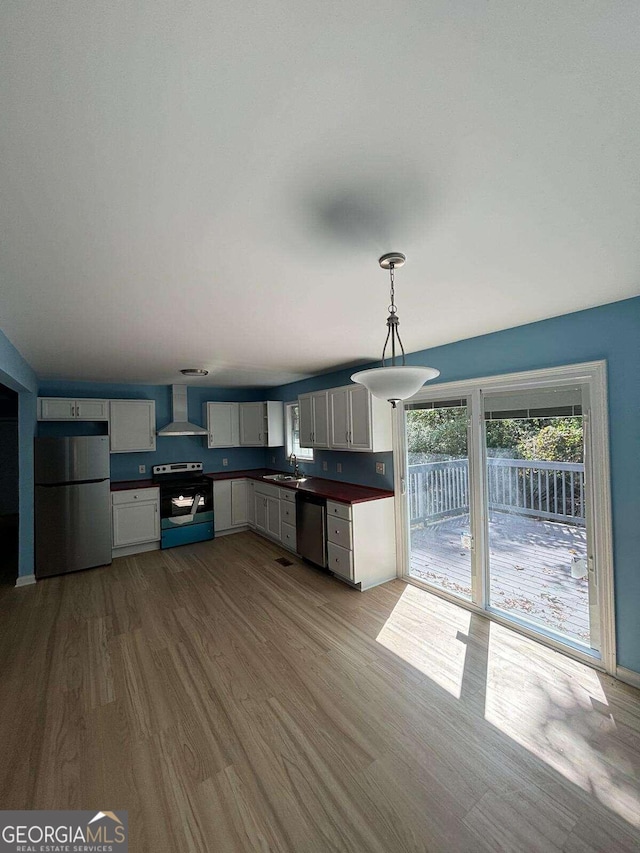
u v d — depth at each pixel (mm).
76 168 999
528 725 1875
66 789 1557
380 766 1650
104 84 761
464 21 659
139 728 1883
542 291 2018
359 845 1335
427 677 2250
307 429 4680
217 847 1335
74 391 4953
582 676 2238
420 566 3611
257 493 5352
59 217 1234
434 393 3381
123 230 1331
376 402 3723
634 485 2141
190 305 2143
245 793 1533
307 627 2850
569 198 1200
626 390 2162
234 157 979
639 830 1378
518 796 1511
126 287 1847
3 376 2715
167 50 697
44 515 3912
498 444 2906
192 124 873
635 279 1859
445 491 3324
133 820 1432
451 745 1760
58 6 613
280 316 2391
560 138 939
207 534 5203
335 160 1005
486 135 925
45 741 1807
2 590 3625
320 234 1396
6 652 2568
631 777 1584
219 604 3258
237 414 6059
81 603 3320
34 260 1534
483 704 2023
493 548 2967
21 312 2141
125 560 4445
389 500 3779
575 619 2482
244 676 2279
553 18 655
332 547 3748
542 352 2566
